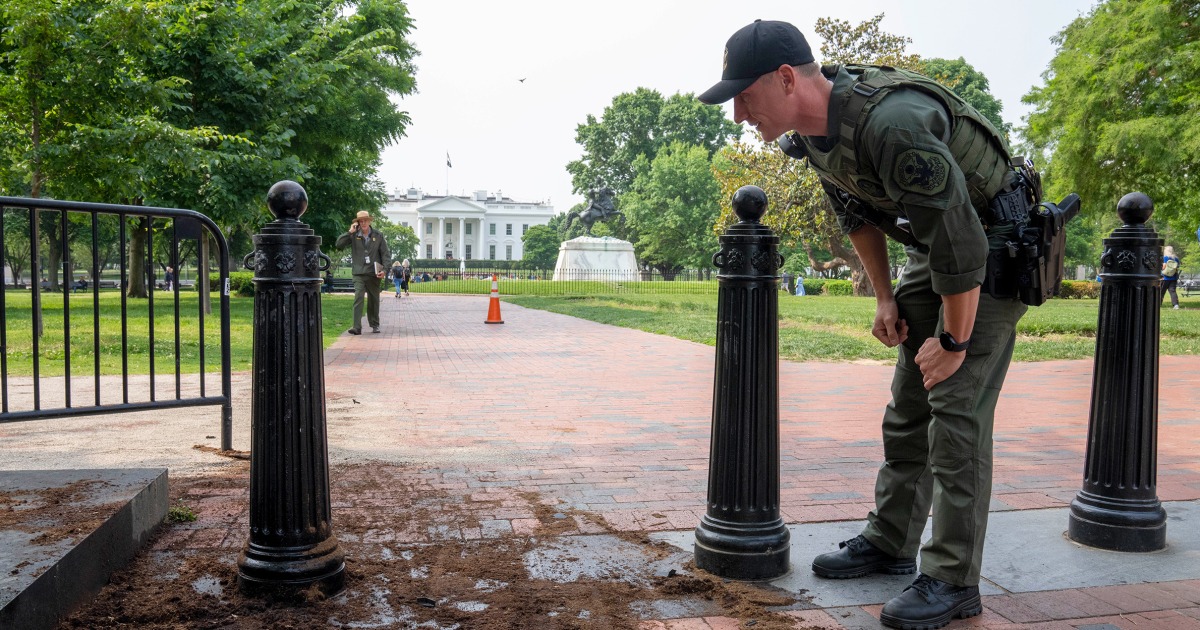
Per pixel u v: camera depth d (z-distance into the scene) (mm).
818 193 27438
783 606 2291
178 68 13773
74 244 39594
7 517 2311
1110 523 2781
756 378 2467
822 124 2123
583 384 6938
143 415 5086
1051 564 2648
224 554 2568
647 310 19047
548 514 3102
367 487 3473
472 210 112562
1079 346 10031
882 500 2551
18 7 10766
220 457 3928
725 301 2484
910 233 2320
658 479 3664
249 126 14664
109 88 11820
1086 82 21328
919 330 2443
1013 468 3961
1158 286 2789
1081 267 59812
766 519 2496
